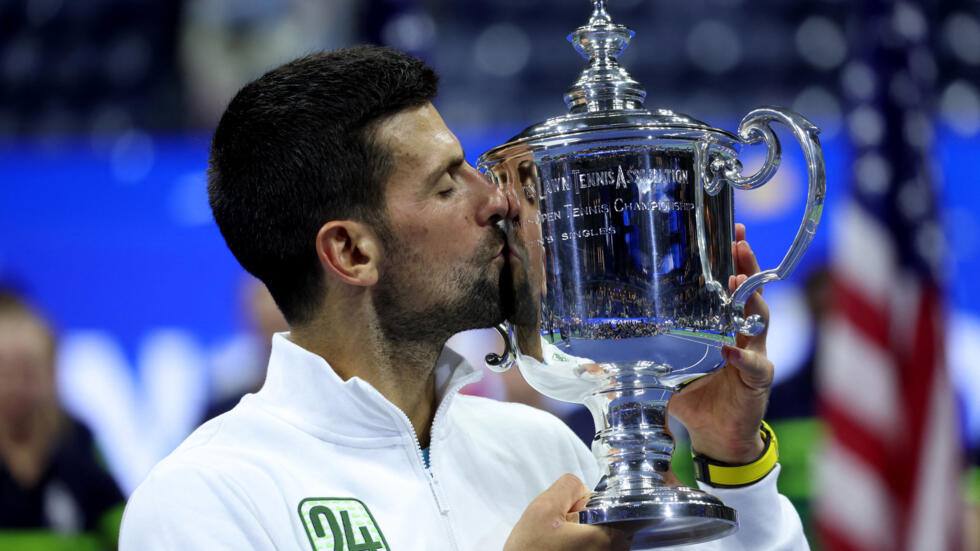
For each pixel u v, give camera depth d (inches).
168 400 506.0
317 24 738.2
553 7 842.8
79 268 512.7
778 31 826.8
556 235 223.3
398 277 229.9
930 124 437.7
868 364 420.8
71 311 510.0
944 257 438.9
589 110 233.3
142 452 505.4
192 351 507.8
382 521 224.8
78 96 782.5
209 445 229.6
